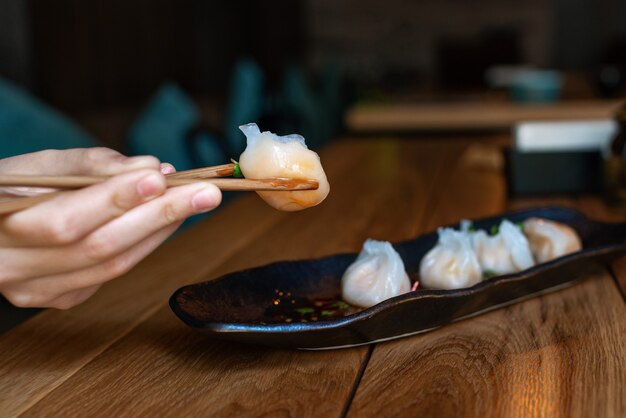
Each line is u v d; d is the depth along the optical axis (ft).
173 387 1.49
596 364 1.53
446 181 3.83
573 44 18.86
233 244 2.61
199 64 14.46
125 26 10.90
